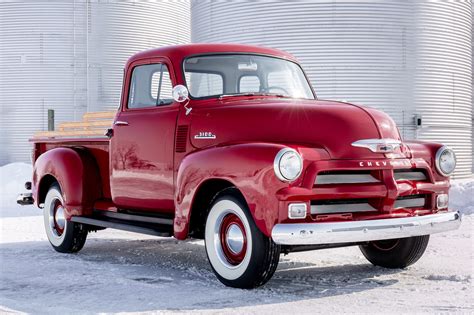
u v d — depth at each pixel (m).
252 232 4.24
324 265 5.41
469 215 8.95
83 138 6.36
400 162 4.48
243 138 4.63
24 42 22.48
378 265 5.34
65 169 6.25
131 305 4.00
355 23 17.64
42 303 4.12
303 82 5.85
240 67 5.51
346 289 4.39
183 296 4.21
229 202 4.40
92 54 22.62
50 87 22.48
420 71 18.16
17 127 22.58
